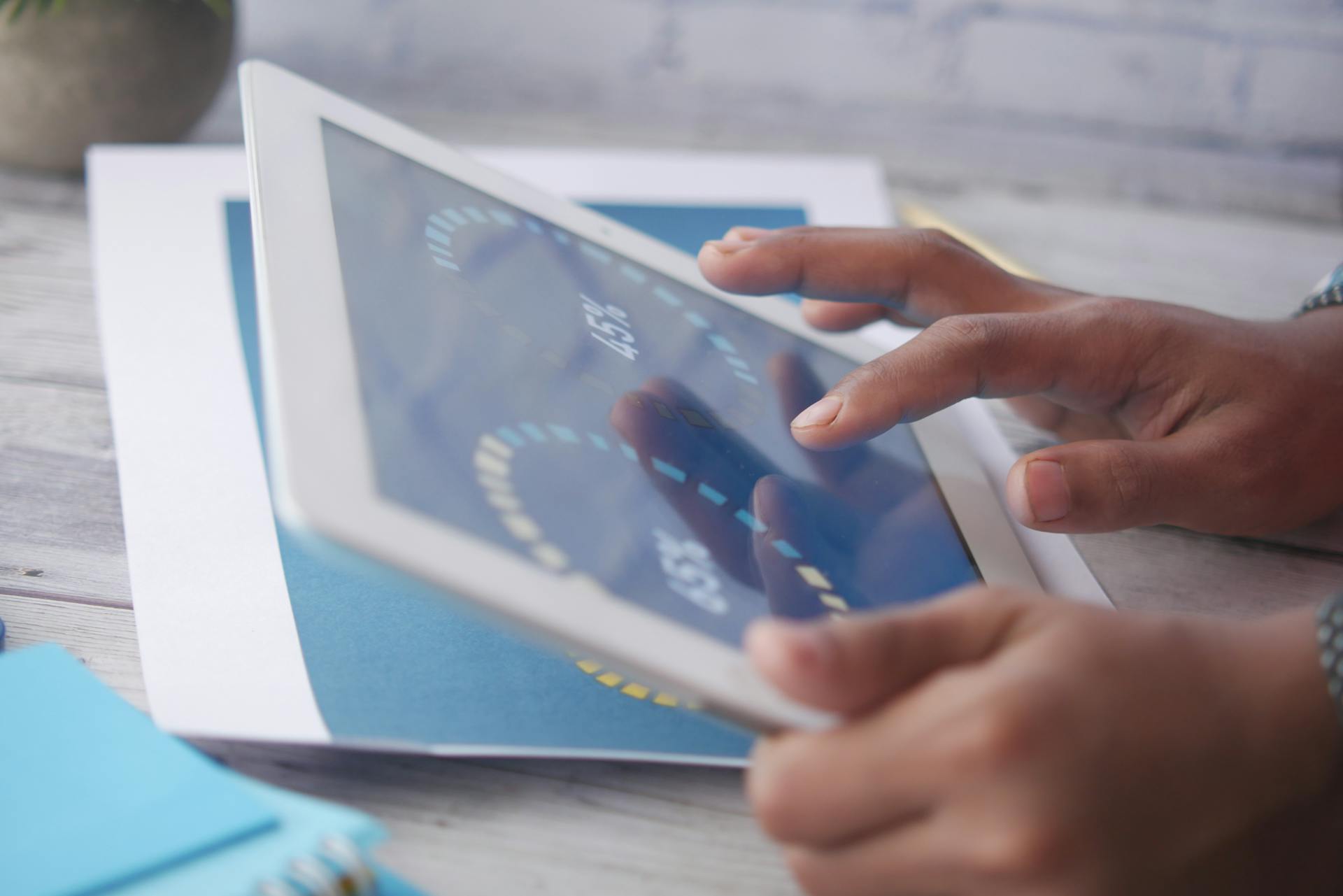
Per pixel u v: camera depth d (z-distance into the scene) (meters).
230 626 0.34
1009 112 0.90
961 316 0.41
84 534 0.39
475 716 0.31
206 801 0.25
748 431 0.37
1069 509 0.38
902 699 0.24
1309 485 0.42
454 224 0.38
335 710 0.30
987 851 0.22
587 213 0.46
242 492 0.40
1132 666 0.24
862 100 0.91
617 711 0.32
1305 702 0.25
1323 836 0.25
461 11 0.89
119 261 0.54
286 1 0.88
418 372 0.29
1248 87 0.87
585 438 0.31
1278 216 0.79
